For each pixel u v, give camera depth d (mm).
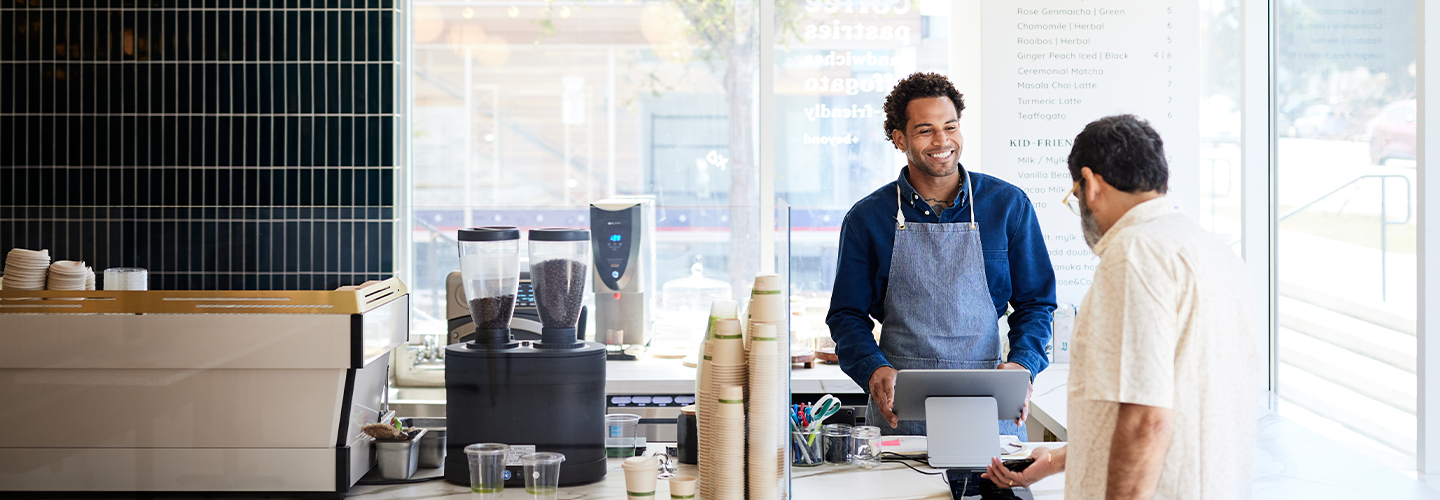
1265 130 3490
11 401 1358
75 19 3242
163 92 3268
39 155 3258
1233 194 3596
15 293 1353
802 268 3639
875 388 2131
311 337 1357
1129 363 1287
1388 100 2854
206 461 1368
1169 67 3330
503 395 1389
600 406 1402
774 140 3613
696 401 1382
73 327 1354
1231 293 1354
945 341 2320
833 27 3590
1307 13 3270
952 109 2275
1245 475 1399
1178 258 1316
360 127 3303
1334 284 3143
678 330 1402
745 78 3547
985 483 1779
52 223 1354
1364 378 3000
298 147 3301
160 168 3279
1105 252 1383
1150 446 1278
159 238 1361
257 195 3299
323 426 1365
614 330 1403
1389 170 2861
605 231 1389
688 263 1392
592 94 3555
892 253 2342
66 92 3250
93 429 1364
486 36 3529
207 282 1364
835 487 1756
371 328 1373
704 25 3537
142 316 1356
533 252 1385
